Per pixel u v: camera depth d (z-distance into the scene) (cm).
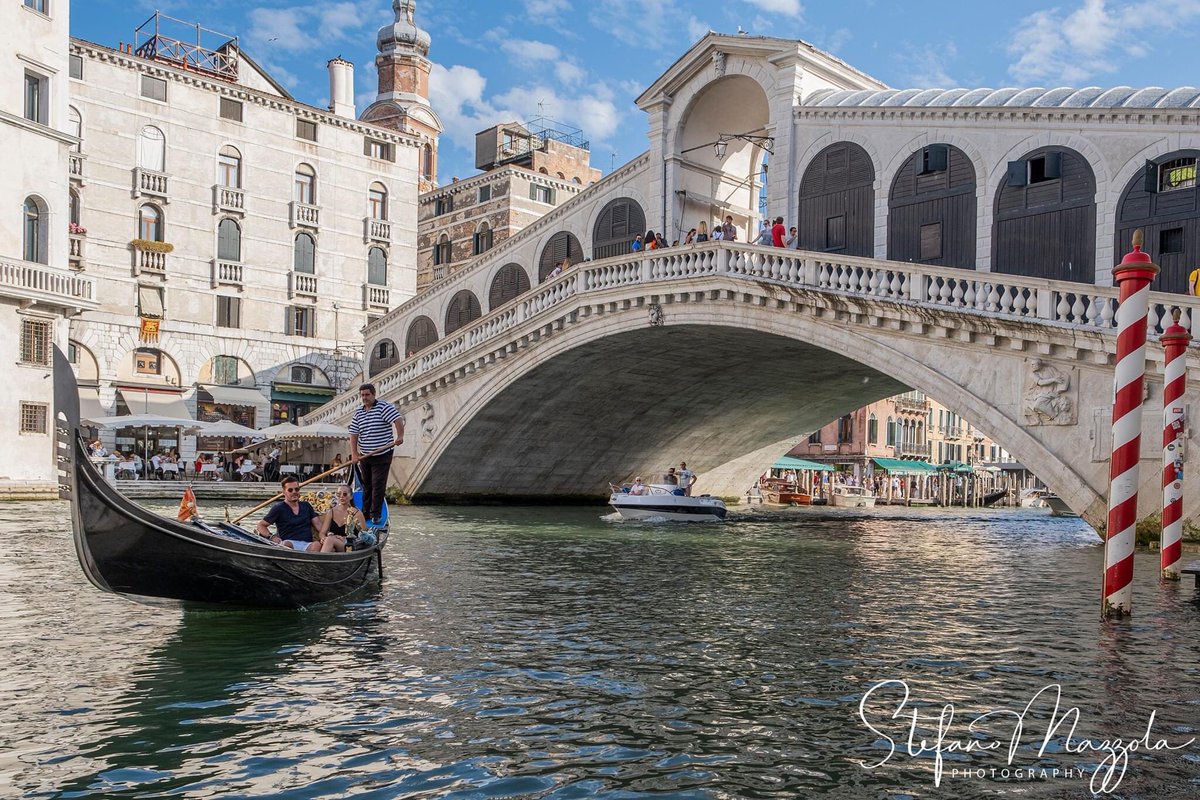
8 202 2708
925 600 1172
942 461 6494
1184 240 1852
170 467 3328
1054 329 1695
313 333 4131
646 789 528
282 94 4353
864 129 2330
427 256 5203
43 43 2830
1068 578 1416
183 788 519
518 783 533
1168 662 822
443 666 787
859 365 2795
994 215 2106
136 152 3675
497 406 2917
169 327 3734
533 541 1897
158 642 857
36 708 653
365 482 1266
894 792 530
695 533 2244
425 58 6019
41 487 2641
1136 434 1012
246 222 3944
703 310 2308
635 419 3288
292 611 1020
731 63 2602
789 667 796
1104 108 1947
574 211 3136
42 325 2773
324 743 593
